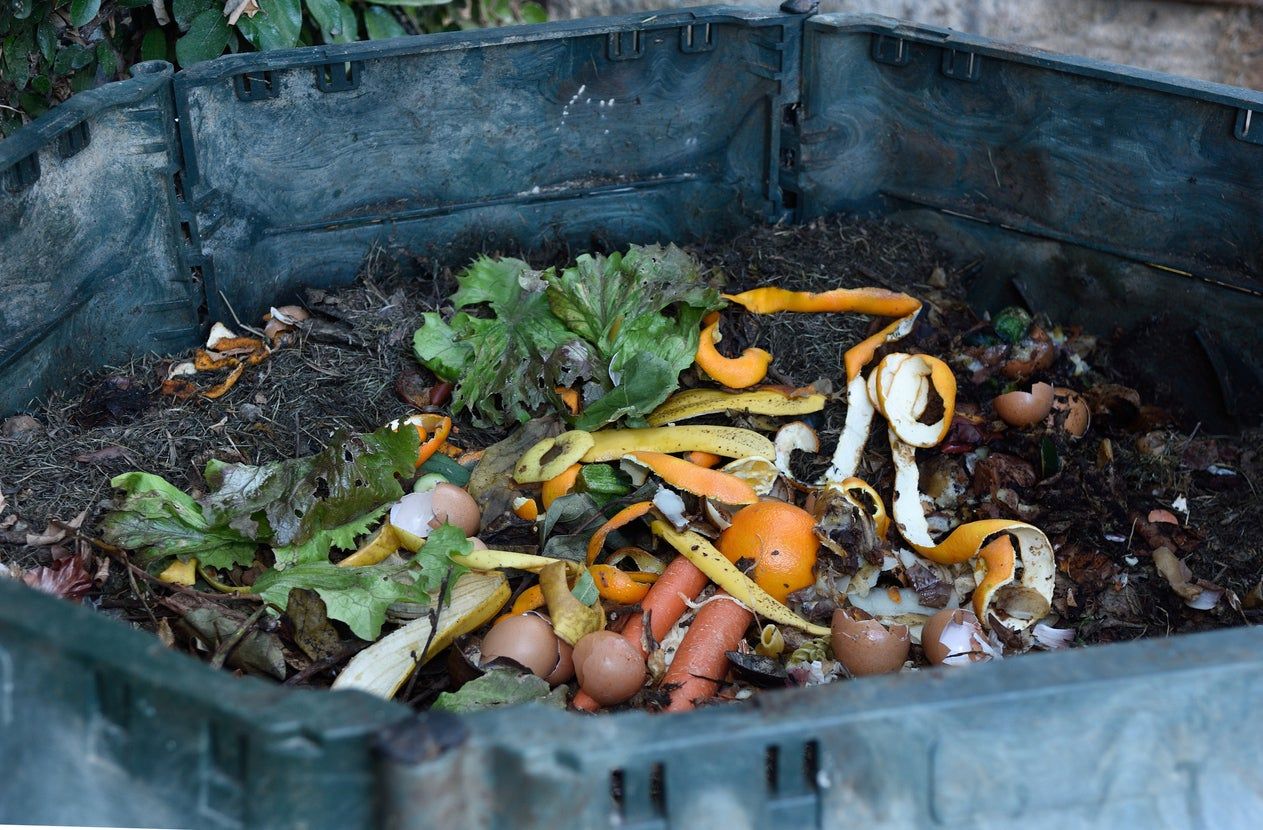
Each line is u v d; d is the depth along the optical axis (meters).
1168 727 0.87
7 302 1.34
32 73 1.66
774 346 1.49
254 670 1.20
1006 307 1.64
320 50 1.52
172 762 0.85
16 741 0.86
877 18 1.63
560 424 1.41
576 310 1.47
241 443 1.40
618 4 1.99
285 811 0.82
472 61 1.57
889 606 1.32
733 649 1.24
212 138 1.49
